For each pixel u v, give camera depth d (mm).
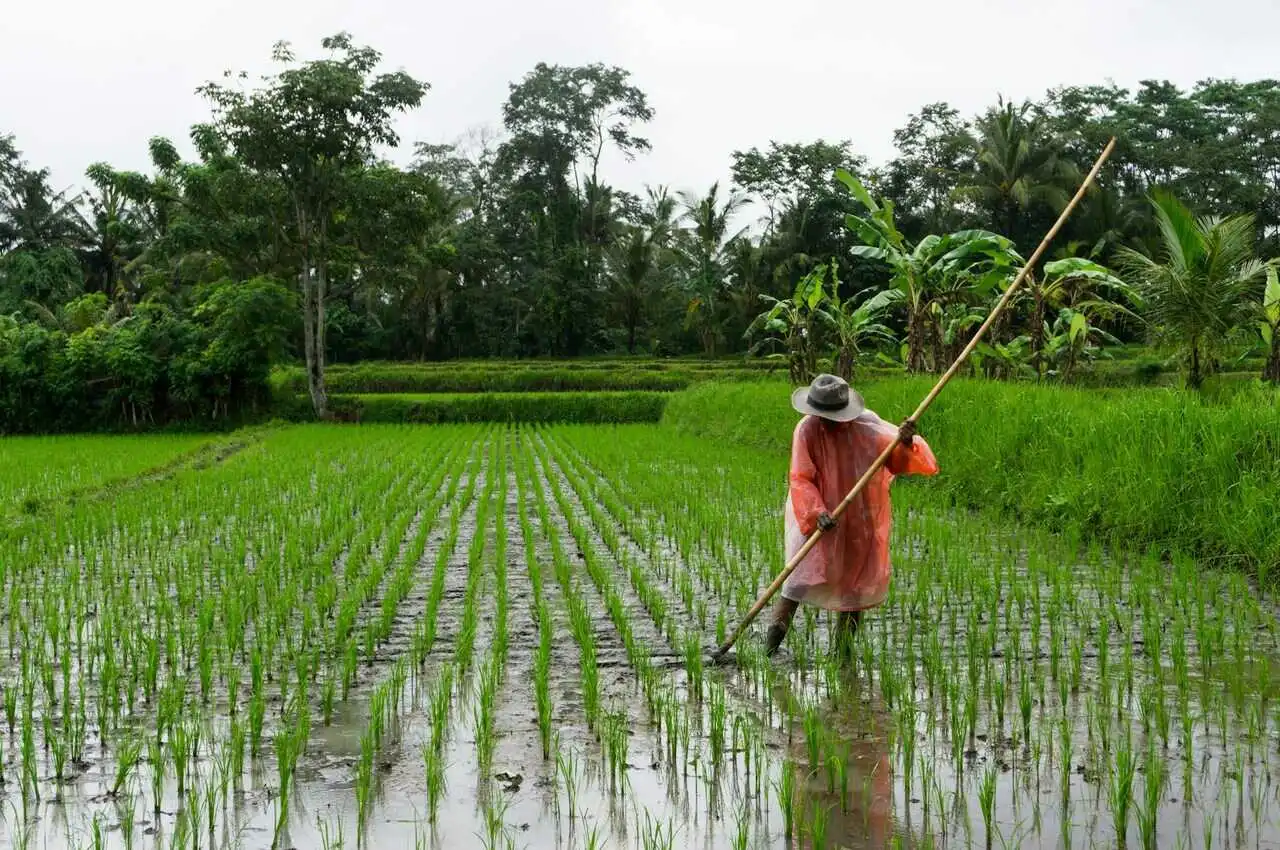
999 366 19875
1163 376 24703
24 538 10016
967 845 3436
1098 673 5219
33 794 3986
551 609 6895
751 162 52844
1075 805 3721
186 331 32250
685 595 6996
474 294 54281
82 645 6098
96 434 30672
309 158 32125
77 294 52062
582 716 4777
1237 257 14891
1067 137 47594
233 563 8422
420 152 63406
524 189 59969
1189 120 51406
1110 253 41719
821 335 25906
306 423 31922
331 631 6359
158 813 3785
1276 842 3393
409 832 3609
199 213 32938
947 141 50594
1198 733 4359
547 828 3629
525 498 12969
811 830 3564
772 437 18156
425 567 8469
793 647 5871
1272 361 15977
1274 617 6273
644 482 13680
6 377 30875
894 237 18828
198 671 5574
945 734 4418
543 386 43094
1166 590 6949
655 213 56312
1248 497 7652
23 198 54969
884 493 5703
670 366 46750
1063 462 10039
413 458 18391
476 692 5141
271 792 3971
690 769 4129
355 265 34906
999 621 6297
